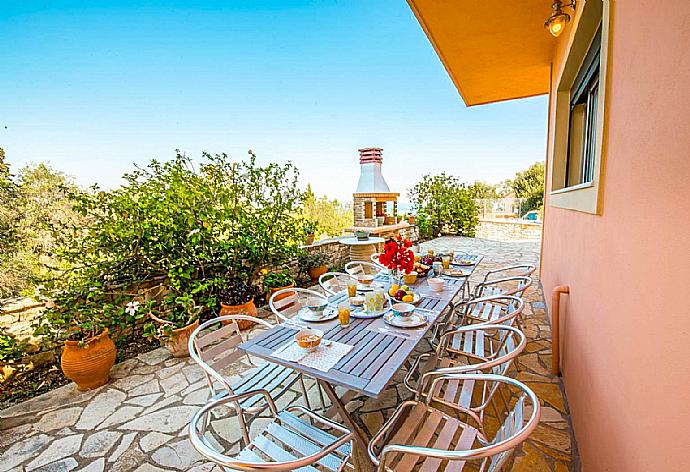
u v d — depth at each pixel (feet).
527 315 12.63
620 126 3.95
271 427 5.02
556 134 11.10
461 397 5.65
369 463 5.59
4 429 6.90
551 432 6.43
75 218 10.36
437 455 3.36
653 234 2.88
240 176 13.61
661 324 2.67
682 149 2.37
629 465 3.28
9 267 10.61
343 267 21.29
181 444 6.41
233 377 8.79
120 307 9.80
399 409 5.14
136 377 8.91
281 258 15.21
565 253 8.38
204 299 11.75
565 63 8.98
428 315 7.01
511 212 40.86
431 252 11.85
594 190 4.99
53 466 5.94
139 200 11.09
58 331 8.99
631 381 3.31
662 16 2.79
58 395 8.12
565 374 7.75
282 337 6.06
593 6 6.25
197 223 11.92
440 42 11.18
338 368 4.99
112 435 6.68
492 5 8.93
